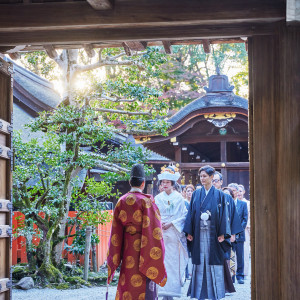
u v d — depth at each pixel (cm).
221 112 1548
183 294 805
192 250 685
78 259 1032
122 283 529
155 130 976
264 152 489
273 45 496
